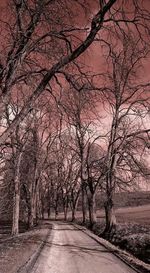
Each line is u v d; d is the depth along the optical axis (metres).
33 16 11.26
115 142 33.28
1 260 15.62
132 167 32.06
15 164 32.03
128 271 14.12
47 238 27.39
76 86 12.36
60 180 77.75
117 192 34.44
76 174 71.75
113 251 20.30
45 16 11.55
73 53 11.44
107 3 11.15
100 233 35.88
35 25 11.28
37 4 11.20
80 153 46.22
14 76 11.07
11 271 13.09
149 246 20.56
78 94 12.41
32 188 46.81
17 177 32.72
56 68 11.51
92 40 11.35
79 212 123.06
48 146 31.89
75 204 73.31
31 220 46.94
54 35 11.70
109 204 33.75
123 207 94.81
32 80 12.17
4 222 75.25
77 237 30.22
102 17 11.27
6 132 11.13
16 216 32.78
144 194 108.75
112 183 33.72
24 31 11.22
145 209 79.81
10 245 21.44
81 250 21.09
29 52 11.41
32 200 47.00
